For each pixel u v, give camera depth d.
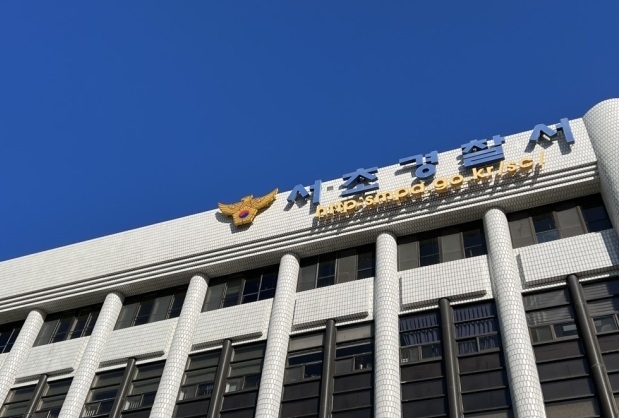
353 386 26.70
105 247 38.47
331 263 32.75
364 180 33.69
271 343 29.44
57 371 33.66
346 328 29.08
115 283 36.41
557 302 25.89
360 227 32.16
